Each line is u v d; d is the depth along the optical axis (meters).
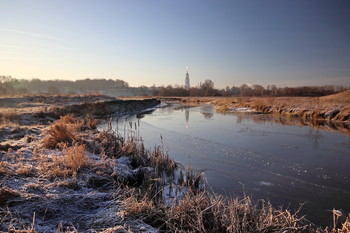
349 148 9.20
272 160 7.89
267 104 24.53
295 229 3.44
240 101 32.03
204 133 12.79
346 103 21.25
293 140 10.76
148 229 3.33
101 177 5.29
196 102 49.44
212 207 3.95
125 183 5.60
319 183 5.96
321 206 4.82
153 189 5.61
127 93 128.75
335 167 7.11
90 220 3.45
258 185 5.92
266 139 11.07
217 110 27.34
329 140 10.60
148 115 23.84
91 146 8.12
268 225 3.40
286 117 19.05
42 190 4.19
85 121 14.67
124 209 3.81
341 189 5.59
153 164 7.22
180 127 15.05
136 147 8.51
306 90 63.94
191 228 3.63
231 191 5.59
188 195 4.39
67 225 3.30
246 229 3.40
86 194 4.26
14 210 3.43
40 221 3.34
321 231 3.63
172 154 8.83
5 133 8.81
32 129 10.02
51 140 7.58
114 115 23.45
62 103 24.69
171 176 6.67
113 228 3.14
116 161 6.83
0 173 4.60
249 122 16.77
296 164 7.45
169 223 3.63
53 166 5.36
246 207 3.91
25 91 69.06
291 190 5.60
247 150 9.16
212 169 7.13
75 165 5.45
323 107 19.39
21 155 6.03
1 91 55.78
